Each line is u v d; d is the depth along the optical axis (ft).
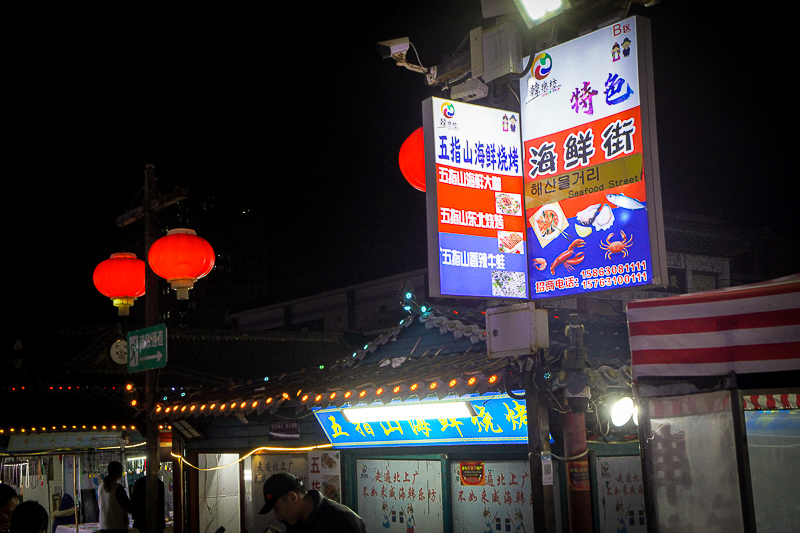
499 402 24.21
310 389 28.81
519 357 21.26
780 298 16.25
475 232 20.75
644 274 18.78
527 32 22.03
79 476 51.93
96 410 55.77
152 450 32.12
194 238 29.01
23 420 51.49
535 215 21.38
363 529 15.66
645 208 18.84
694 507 17.80
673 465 18.24
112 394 60.18
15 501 17.11
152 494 31.37
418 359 28.63
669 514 18.06
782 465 18.51
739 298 16.81
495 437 25.50
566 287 20.42
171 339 74.23
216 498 40.29
